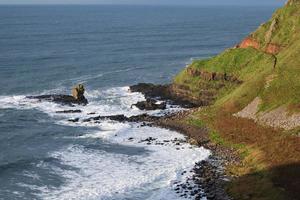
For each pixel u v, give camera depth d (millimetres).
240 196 56094
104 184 62781
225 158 71188
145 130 87875
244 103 90062
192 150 75688
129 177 65000
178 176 64562
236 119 85688
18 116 98938
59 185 62719
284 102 82250
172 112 101062
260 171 62281
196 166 68250
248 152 71312
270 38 114875
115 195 59219
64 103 109938
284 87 86438
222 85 109375
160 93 119000
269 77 91625
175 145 78562
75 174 66625
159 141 81188
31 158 73062
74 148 78438
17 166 69625
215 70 111875
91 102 112125
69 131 88562
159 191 59844
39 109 104750
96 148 78375
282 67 92375
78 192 60312
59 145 80250
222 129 83062
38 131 88500
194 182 62219
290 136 71750
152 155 74062
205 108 96438
